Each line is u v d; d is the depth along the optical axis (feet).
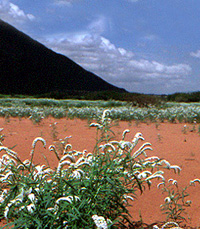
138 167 8.03
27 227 6.32
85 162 7.91
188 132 28.53
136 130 29.01
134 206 10.50
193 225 8.96
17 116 41.50
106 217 7.38
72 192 7.18
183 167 15.47
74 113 43.04
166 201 10.12
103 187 7.27
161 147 20.62
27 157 16.34
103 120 8.66
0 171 8.21
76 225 6.71
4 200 7.32
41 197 6.66
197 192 11.95
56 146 19.52
